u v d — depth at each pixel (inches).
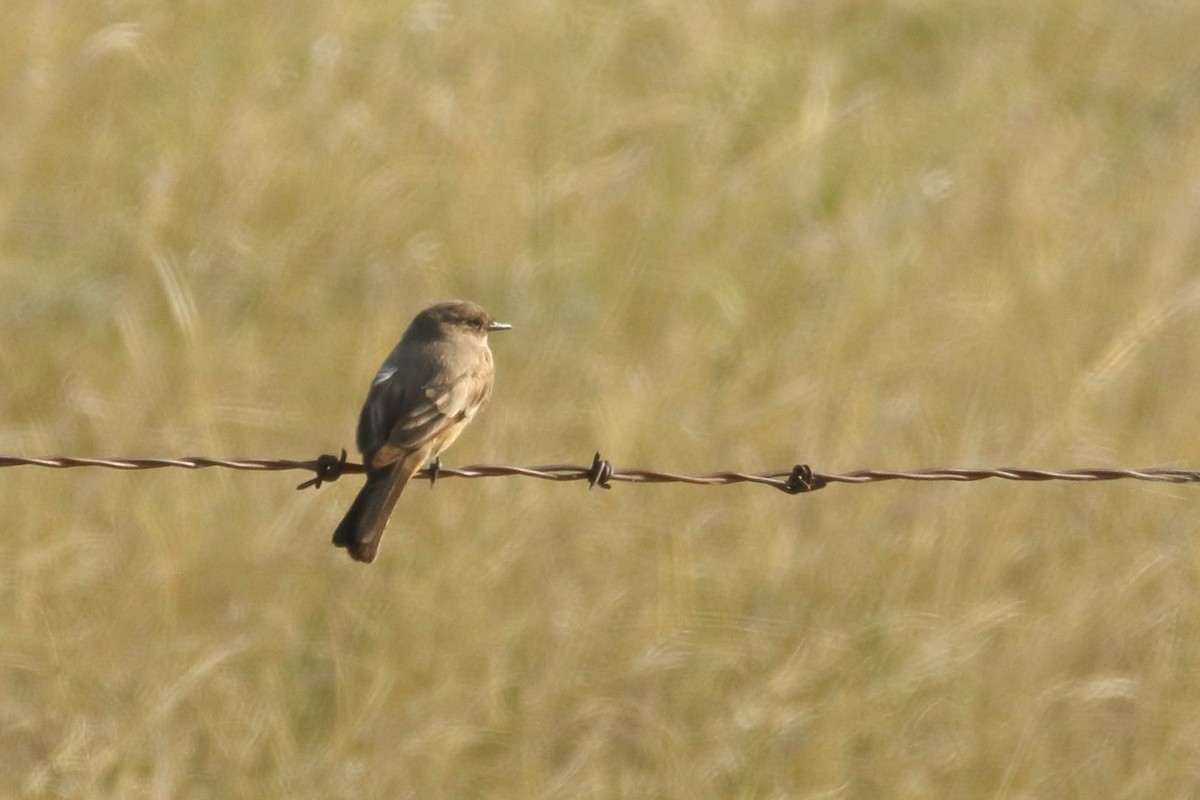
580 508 498.0
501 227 656.4
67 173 684.7
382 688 431.5
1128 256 651.5
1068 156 740.0
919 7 901.8
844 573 474.9
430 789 412.5
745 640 456.1
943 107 802.2
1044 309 604.7
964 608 462.0
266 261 626.5
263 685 437.4
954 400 554.6
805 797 411.5
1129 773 425.7
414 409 372.2
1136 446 527.2
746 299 627.5
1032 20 898.1
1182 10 911.7
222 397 542.0
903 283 633.6
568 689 435.2
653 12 844.6
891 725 431.5
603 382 555.2
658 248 662.5
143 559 466.6
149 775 413.4
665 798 414.9
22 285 616.4
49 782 409.4
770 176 712.4
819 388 550.3
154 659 440.5
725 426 530.6
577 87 761.6
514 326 605.3
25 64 717.3
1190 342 589.0
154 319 607.5
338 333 595.8
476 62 759.7
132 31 727.1
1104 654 455.2
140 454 515.2
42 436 521.0
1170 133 792.9
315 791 410.3
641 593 469.1
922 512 494.3
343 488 503.2
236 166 669.3
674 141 745.6
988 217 680.4
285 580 467.8
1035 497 506.3
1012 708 433.7
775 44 861.2
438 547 478.3
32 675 438.0
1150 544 489.4
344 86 743.7
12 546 472.7
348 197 661.9
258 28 779.4
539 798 411.2
